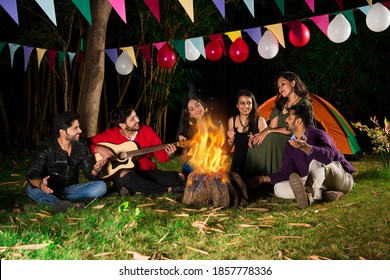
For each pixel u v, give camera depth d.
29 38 7.60
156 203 4.96
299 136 4.96
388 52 9.26
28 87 8.70
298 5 8.20
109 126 9.21
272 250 3.62
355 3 8.23
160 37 7.87
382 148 6.55
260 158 5.56
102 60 6.61
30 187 4.98
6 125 8.66
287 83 5.40
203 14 7.80
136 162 5.55
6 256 3.44
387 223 4.18
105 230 4.00
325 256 3.49
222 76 10.13
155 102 9.06
